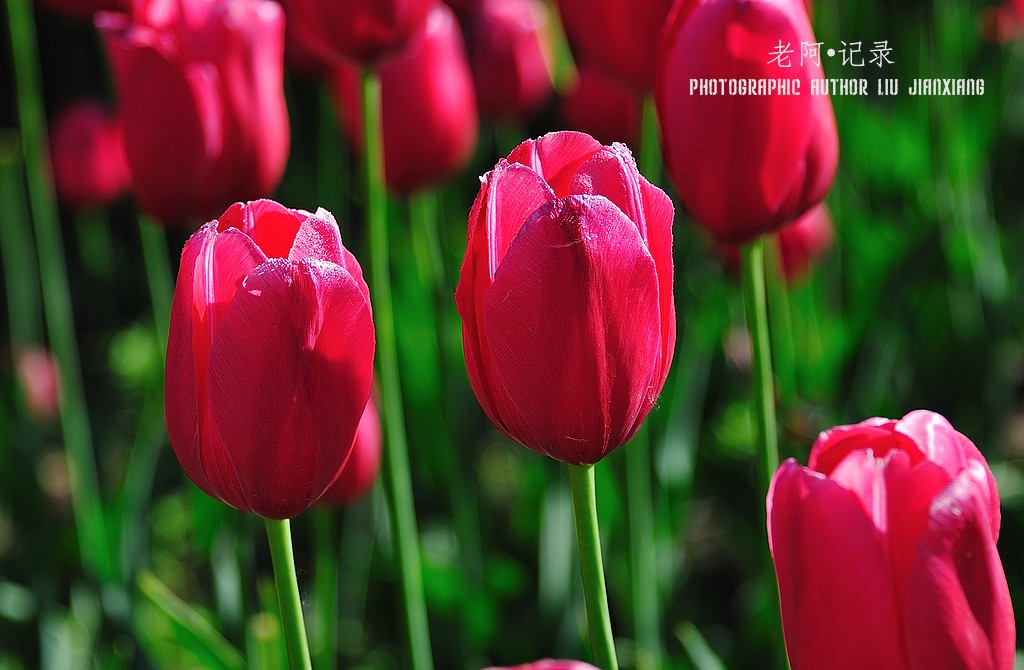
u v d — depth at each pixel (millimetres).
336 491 1182
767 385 958
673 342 846
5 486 2018
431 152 1468
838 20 2432
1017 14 2340
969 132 2271
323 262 822
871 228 2102
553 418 833
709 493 2004
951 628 805
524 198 826
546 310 819
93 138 2002
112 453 2479
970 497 802
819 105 946
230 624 1569
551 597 1642
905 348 2053
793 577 819
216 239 825
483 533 1972
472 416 2135
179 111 1038
